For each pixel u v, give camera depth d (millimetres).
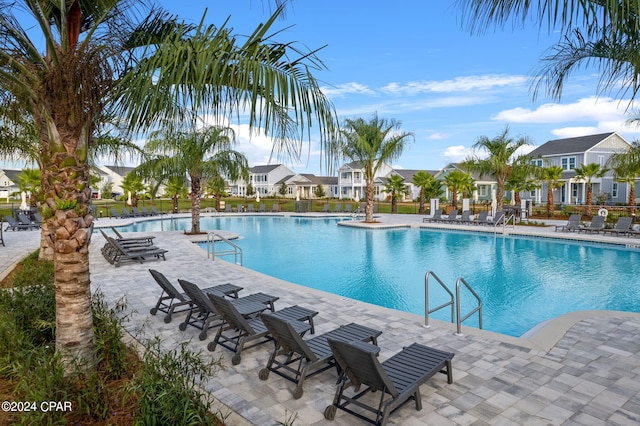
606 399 3939
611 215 23562
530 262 13414
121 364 4238
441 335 5719
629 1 2711
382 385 3449
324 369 4328
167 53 3223
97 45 3514
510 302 9148
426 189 34094
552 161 37969
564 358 4887
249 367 4766
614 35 3057
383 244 17594
